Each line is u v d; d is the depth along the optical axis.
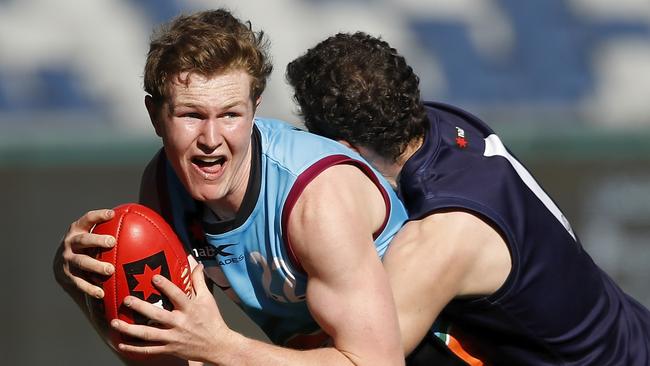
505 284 12.93
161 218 12.11
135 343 11.62
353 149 13.58
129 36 28.42
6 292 24.95
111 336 11.80
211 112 11.15
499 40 29.30
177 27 11.37
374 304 11.29
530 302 13.16
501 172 13.34
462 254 12.59
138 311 11.30
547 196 14.00
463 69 29.06
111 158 25.95
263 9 28.73
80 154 25.83
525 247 13.05
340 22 28.94
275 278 12.16
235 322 24.56
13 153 25.64
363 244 11.48
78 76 28.11
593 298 13.90
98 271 11.53
